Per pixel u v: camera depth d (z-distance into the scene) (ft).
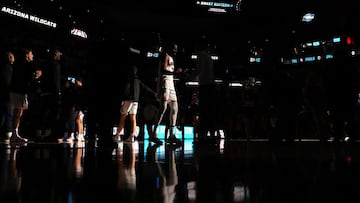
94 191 4.48
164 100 22.31
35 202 3.70
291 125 22.90
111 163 8.68
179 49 59.11
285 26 58.23
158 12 58.29
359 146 18.37
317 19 55.01
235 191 4.49
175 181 5.46
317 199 3.81
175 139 22.85
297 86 22.67
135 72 25.76
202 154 12.30
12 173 6.42
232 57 59.31
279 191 4.40
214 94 23.93
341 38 50.03
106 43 16.34
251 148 16.71
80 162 8.93
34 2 44.96
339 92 22.13
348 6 50.08
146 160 9.67
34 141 28.53
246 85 51.65
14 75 24.14
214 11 60.44
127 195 4.20
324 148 16.16
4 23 42.75
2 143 23.66
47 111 27.45
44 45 47.26
